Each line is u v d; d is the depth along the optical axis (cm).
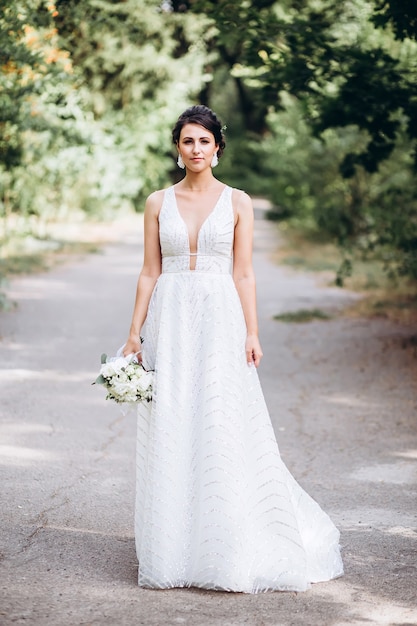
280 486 426
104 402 777
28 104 1063
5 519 494
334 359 993
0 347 991
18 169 1731
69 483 564
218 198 432
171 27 2097
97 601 394
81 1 1026
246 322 437
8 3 843
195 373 426
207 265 429
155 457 418
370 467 615
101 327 1137
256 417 431
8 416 718
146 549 414
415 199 1236
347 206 2050
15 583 410
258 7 935
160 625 371
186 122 424
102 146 1866
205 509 414
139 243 2330
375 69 871
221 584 409
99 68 2062
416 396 827
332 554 444
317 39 866
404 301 1366
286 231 2662
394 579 429
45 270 1697
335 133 1886
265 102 1011
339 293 1489
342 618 385
